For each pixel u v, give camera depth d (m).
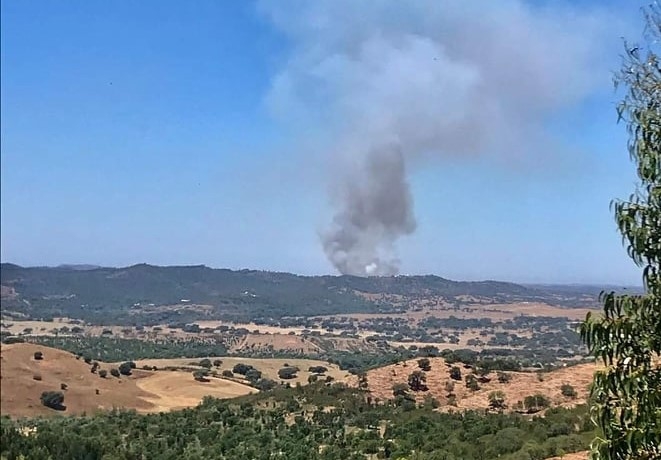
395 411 77.81
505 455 48.09
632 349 8.33
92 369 167.88
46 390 143.75
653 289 8.28
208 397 126.25
